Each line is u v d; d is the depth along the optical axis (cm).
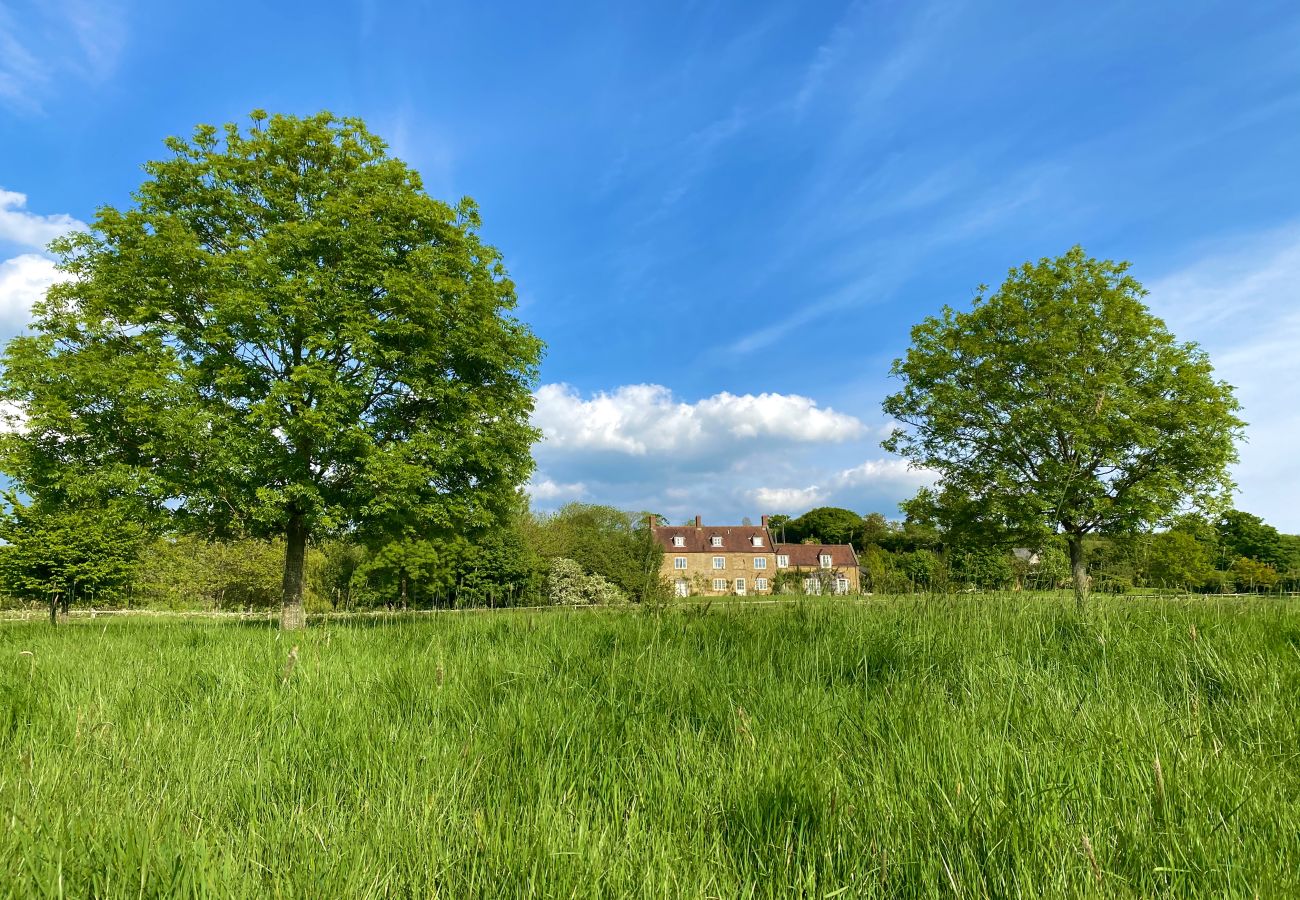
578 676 404
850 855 187
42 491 1407
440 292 1529
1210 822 195
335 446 1380
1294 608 551
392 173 1619
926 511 2136
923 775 229
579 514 6819
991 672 367
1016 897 164
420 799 226
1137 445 1877
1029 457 1984
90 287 1450
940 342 2211
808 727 292
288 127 1647
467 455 1544
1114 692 329
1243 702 317
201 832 199
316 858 186
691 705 341
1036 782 217
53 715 355
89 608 2934
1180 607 555
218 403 1410
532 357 1716
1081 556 1822
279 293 1391
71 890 169
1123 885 169
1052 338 1916
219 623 1115
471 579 3312
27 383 1342
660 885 171
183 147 1584
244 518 1436
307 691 394
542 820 203
